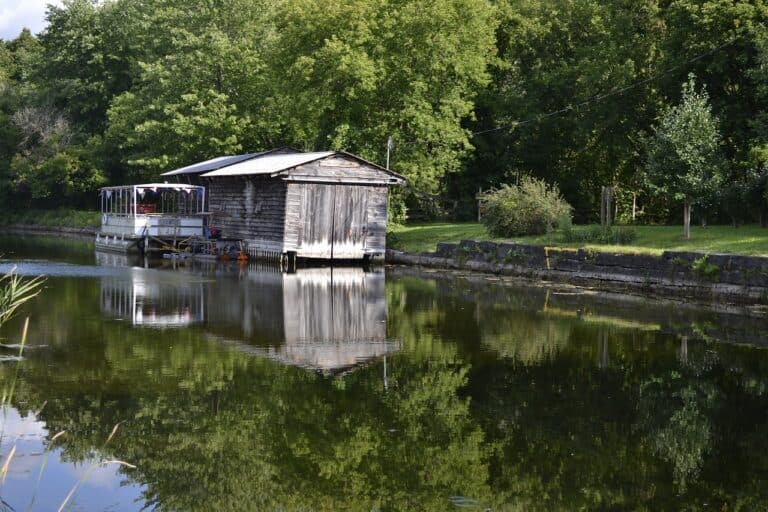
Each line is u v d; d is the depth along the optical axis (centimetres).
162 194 4588
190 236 4338
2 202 7462
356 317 2084
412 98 3919
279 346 1692
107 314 2100
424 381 1406
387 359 1579
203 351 1628
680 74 3322
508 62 4609
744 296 2219
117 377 1406
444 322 2012
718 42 3177
